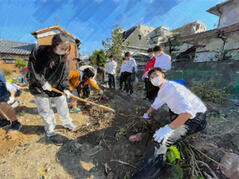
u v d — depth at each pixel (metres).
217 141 1.78
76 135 2.11
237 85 3.52
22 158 1.62
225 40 7.32
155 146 1.30
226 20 8.39
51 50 1.50
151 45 18.72
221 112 2.79
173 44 9.90
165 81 1.55
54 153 1.72
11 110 2.12
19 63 10.87
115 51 7.36
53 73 1.71
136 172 1.32
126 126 2.26
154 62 3.27
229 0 7.85
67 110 2.12
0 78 2.06
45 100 1.83
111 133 2.14
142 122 2.25
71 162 1.61
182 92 1.37
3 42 14.72
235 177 1.20
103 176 1.47
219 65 4.76
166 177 1.35
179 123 1.25
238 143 1.70
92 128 2.29
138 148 1.76
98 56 14.08
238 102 3.35
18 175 1.41
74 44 10.24
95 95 3.96
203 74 4.68
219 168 1.36
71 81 2.86
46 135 2.07
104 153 1.75
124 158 1.65
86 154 1.74
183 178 1.34
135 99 3.87
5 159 1.60
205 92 3.85
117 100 3.64
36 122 2.44
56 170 1.49
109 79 5.39
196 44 9.05
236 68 4.08
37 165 1.54
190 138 1.76
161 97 1.61
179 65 7.30
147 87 3.27
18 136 2.03
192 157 1.46
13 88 2.83
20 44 16.03
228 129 2.07
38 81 1.61
